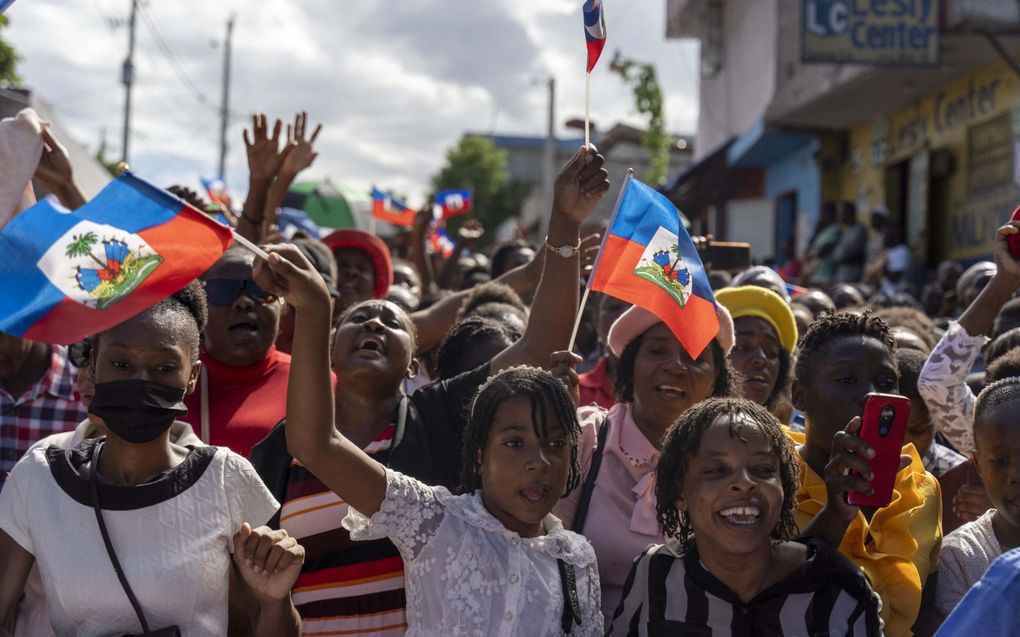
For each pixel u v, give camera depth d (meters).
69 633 3.02
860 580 3.14
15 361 4.34
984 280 6.91
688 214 22.94
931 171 15.28
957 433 4.12
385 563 3.54
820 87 15.45
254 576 3.03
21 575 3.08
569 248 3.93
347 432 3.82
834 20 12.03
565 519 3.83
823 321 4.05
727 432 3.15
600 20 3.76
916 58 12.02
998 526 3.59
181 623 3.04
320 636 3.50
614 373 4.31
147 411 3.02
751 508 3.10
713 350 4.17
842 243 15.85
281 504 3.60
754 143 18.81
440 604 3.13
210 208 6.75
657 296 3.91
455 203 15.62
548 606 3.17
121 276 2.98
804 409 4.06
